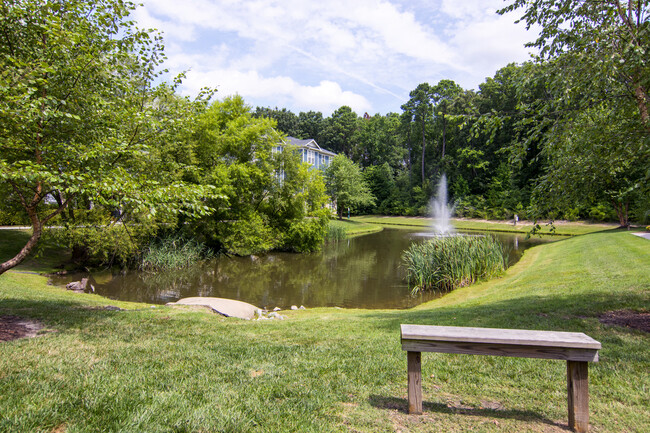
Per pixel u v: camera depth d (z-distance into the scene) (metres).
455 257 14.34
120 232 16.17
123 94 6.71
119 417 2.85
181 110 6.92
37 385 3.34
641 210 22.39
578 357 2.82
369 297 13.35
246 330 6.36
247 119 26.27
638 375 4.04
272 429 2.79
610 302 7.34
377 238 34.81
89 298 10.81
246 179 24.02
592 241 19.19
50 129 5.69
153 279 16.50
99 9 5.72
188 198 5.54
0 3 4.86
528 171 46.41
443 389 3.74
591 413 3.25
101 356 4.38
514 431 2.87
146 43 6.27
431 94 61.31
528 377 4.04
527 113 6.18
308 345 5.30
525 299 8.96
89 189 4.85
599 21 5.73
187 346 4.98
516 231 37.41
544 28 6.03
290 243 26.41
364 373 4.09
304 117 89.94
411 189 60.97
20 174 4.33
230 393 3.41
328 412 3.13
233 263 21.31
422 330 3.15
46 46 5.30
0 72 4.80
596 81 5.30
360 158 79.81
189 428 2.75
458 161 54.62
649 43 4.97
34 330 5.54
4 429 2.60
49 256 17.75
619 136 5.71
